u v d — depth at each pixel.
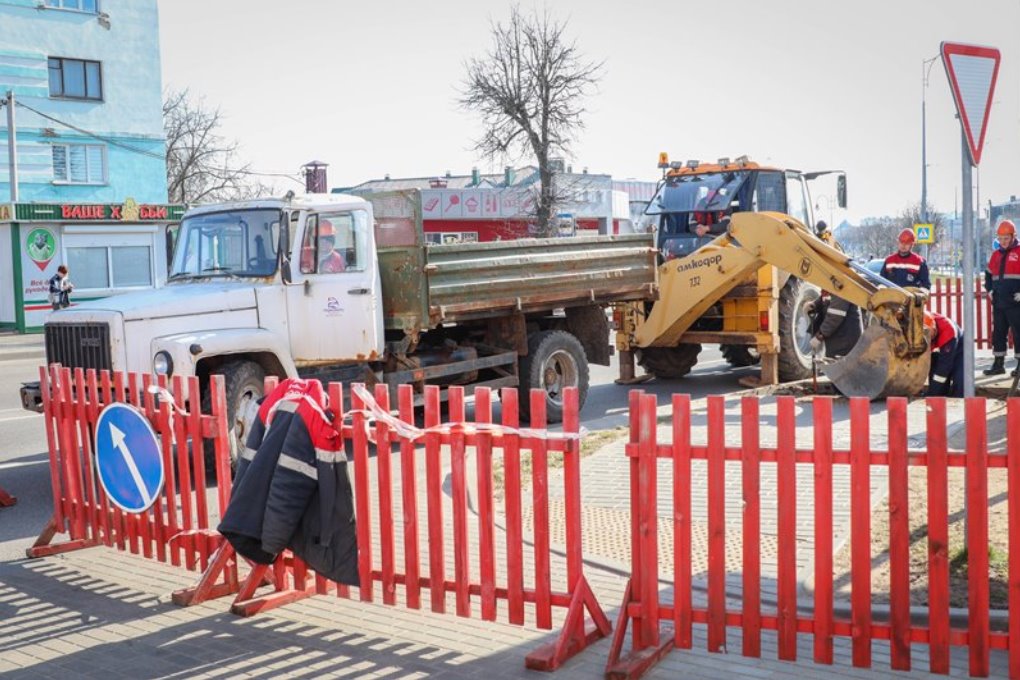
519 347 12.75
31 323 31.27
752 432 4.93
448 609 6.01
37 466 10.73
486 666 5.16
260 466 5.75
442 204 55.53
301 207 10.61
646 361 16.45
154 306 9.76
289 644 5.56
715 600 5.06
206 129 52.12
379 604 6.14
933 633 4.73
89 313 9.70
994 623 5.21
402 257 11.23
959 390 13.09
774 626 4.98
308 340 10.69
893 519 4.74
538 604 5.35
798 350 15.21
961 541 6.52
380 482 5.82
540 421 5.27
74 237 32.03
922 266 14.76
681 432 5.04
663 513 7.77
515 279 12.21
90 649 5.58
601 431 11.16
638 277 14.41
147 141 35.94
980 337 20.77
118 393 6.95
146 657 5.45
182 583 6.68
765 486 8.38
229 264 10.78
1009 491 4.57
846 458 4.81
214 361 10.07
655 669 4.98
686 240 17.05
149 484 6.84
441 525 5.64
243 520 5.70
